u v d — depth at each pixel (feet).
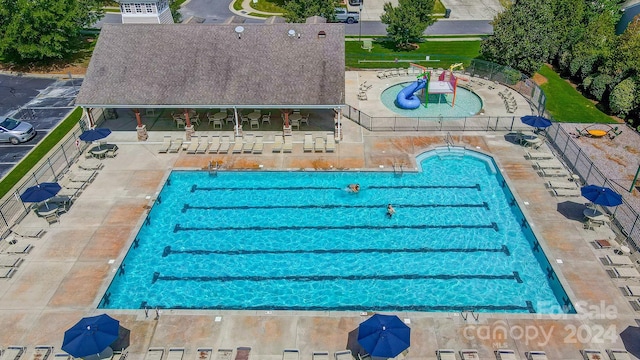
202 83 100.94
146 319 63.46
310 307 68.03
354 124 112.27
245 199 89.61
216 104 99.04
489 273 73.31
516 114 117.50
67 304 65.82
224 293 70.18
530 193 87.45
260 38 106.42
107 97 99.40
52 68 149.38
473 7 210.79
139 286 71.26
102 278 70.18
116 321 56.90
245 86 100.42
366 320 57.21
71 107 126.31
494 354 58.23
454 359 56.95
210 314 64.08
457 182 93.76
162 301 68.90
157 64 103.40
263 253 77.46
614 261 71.00
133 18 124.67
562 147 101.09
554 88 135.95
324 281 72.23
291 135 105.81
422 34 163.12
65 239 77.41
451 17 198.18
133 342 60.34
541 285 71.00
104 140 106.22
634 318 62.75
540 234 77.61
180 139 104.17
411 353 58.65
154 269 74.33
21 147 107.14
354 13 191.31
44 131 114.21
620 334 60.49
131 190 89.61
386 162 98.12
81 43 166.50
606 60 128.57
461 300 68.85
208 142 103.81
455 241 79.56
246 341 60.34
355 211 86.53
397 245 78.89
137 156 100.53
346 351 58.13
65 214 83.05
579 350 58.59
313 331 61.67
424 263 75.36
